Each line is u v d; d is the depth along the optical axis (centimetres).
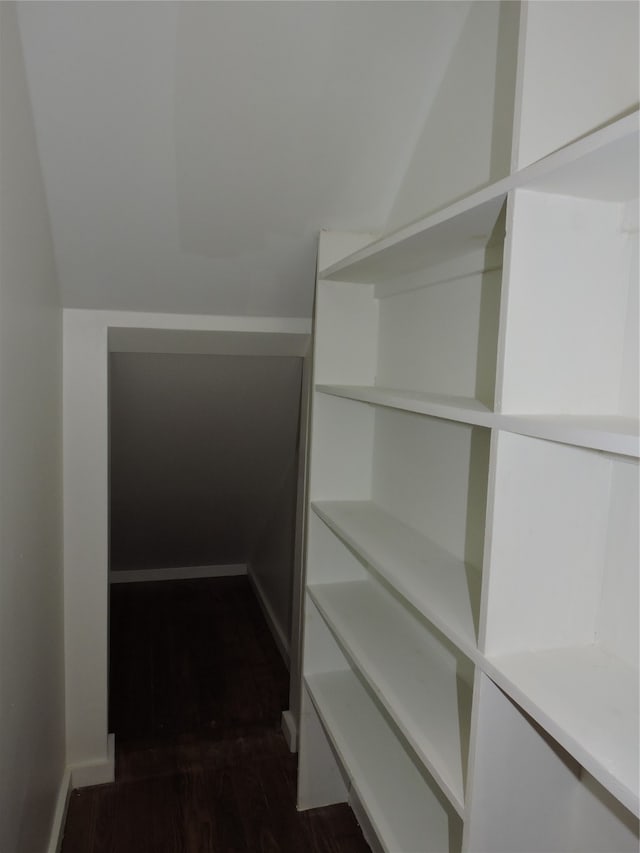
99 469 206
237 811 207
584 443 73
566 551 99
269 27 130
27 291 143
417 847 136
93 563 210
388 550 154
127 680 292
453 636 106
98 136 147
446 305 155
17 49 125
